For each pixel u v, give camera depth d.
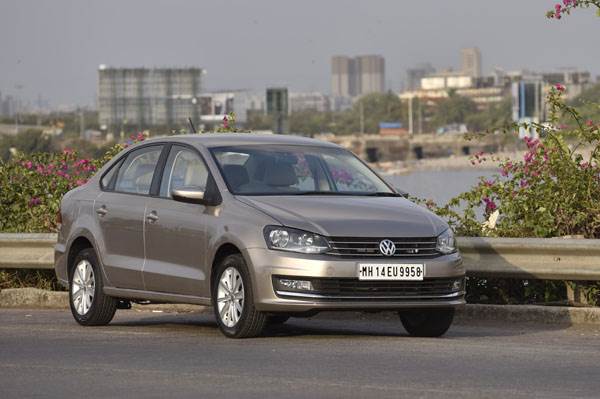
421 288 21.77
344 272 21.23
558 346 21.03
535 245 25.78
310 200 22.41
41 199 35.62
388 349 20.52
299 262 21.25
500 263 26.23
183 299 23.17
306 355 19.84
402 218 22.08
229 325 22.20
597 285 26.77
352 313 27.38
